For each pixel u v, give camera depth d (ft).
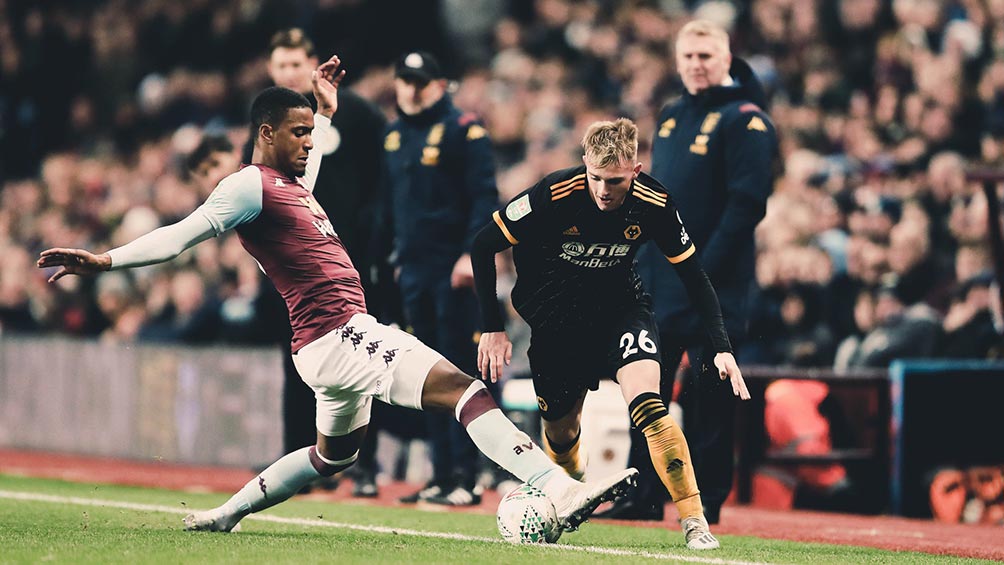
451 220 83.15
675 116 75.61
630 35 165.58
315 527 66.44
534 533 57.16
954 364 90.33
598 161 54.29
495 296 59.41
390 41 189.37
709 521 74.23
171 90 191.21
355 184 86.43
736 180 72.54
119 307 142.92
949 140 116.78
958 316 96.43
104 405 134.72
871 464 93.97
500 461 55.72
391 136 84.74
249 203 55.72
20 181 202.28
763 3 150.41
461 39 190.49
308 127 57.82
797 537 70.54
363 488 87.92
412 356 55.57
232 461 122.31
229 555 51.39
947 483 90.02
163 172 176.55
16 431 143.43
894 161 117.91
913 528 80.84
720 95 74.08
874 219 104.78
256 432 120.37
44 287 153.89
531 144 150.20
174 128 190.08
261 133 57.57
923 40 130.00
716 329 58.13
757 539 68.39
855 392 94.79
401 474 110.63
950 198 108.88
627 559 52.75
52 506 76.18
